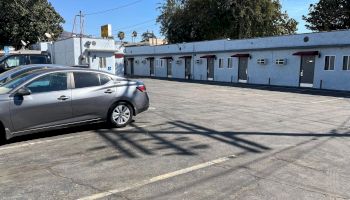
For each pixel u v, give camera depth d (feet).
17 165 19.40
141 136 26.30
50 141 24.62
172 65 139.03
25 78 25.13
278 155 21.53
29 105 24.02
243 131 28.53
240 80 107.24
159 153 21.80
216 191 15.78
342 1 137.59
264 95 64.18
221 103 49.08
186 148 23.02
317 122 33.63
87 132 27.50
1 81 30.09
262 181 17.03
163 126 30.25
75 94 26.35
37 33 131.95
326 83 83.05
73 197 15.10
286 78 93.04
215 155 21.45
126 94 29.40
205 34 149.38
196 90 74.33
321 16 144.46
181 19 158.40
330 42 81.15
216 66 116.16
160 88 79.61
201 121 33.04
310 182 16.94
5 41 131.75
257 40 99.91
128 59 170.30
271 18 141.90
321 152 22.33
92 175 17.78
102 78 28.53
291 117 36.58
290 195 15.37
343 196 15.29
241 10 133.08
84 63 78.28
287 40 91.15
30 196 15.20
